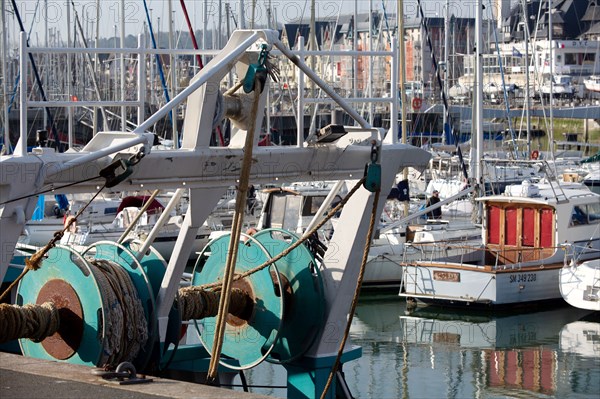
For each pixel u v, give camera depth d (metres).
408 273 29.42
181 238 12.03
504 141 57.66
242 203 10.67
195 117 11.38
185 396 8.82
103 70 39.00
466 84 71.81
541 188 32.81
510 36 106.88
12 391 8.88
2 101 33.62
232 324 13.15
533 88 78.06
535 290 29.25
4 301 14.62
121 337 11.53
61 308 11.60
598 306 27.83
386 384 20.61
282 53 11.88
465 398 19.61
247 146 10.73
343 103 12.45
